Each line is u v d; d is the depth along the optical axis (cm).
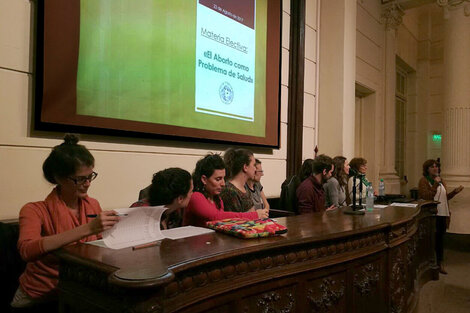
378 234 245
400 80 993
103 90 293
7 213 246
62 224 162
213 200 244
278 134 493
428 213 437
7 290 216
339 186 409
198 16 374
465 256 604
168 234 175
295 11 531
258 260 159
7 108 247
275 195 502
